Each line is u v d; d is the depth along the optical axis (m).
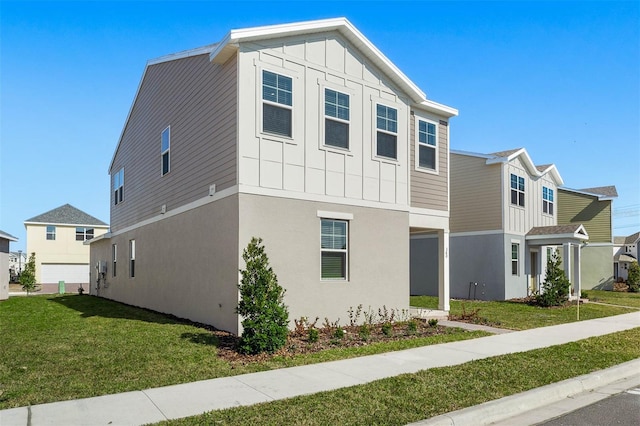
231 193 10.52
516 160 22.53
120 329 10.98
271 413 5.50
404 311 13.12
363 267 12.30
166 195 14.74
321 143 11.67
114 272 21.08
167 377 6.98
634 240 42.91
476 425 5.64
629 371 8.43
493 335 11.24
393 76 13.29
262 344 8.50
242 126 10.36
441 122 15.33
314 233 11.37
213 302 11.21
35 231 38.97
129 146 19.27
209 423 5.17
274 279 9.01
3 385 6.50
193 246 12.51
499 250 21.16
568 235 21.25
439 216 14.95
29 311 15.57
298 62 11.39
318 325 11.25
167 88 14.96
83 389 6.37
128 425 5.11
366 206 12.49
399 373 7.39
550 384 7.04
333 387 6.60
